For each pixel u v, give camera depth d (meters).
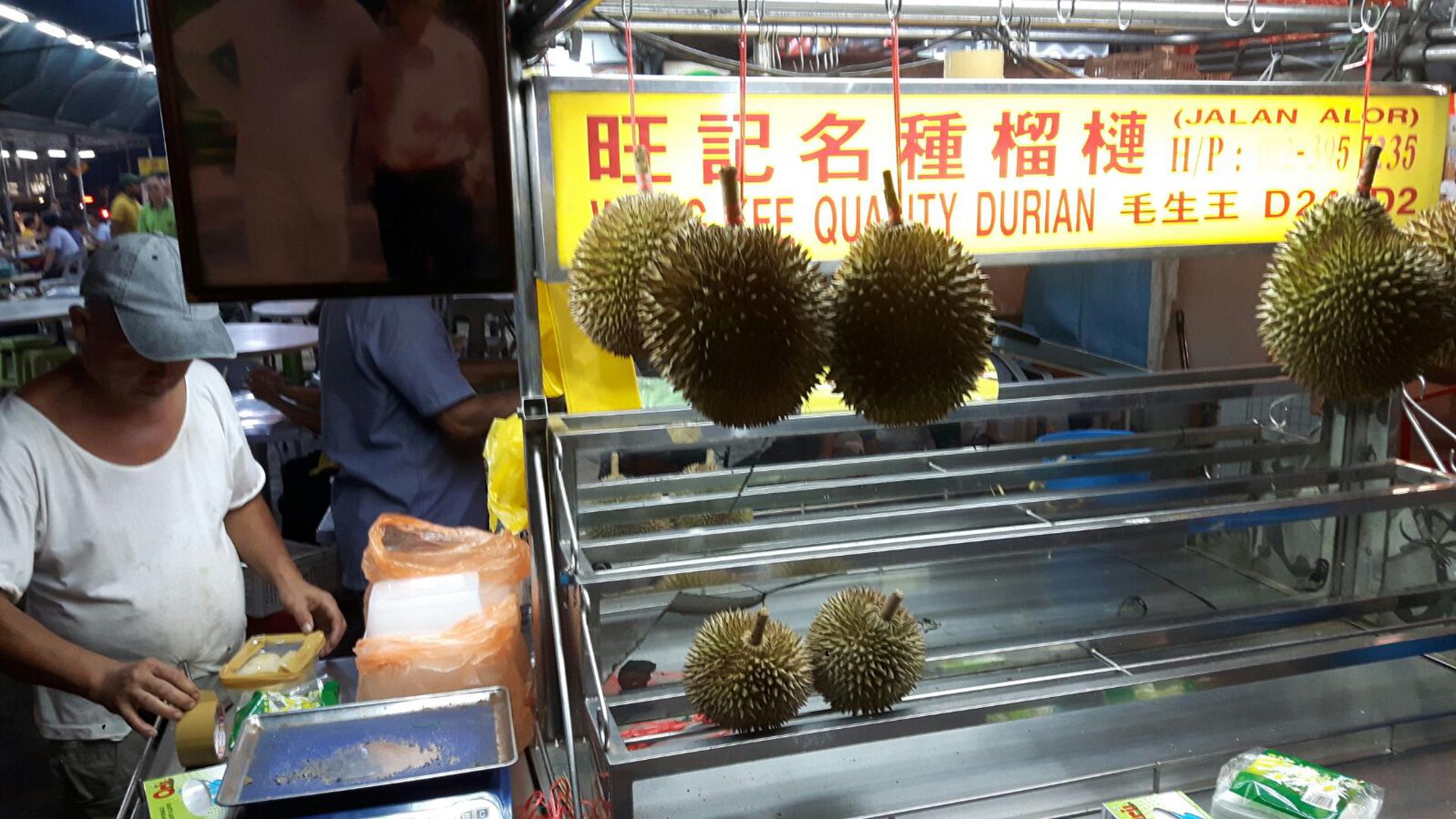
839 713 1.17
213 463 1.77
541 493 1.24
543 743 1.28
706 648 1.11
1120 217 1.46
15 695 2.99
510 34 1.18
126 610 1.64
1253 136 1.49
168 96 0.74
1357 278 0.91
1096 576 1.69
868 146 1.32
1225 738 1.26
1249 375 1.72
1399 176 1.59
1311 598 1.51
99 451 1.60
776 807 1.12
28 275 4.82
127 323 1.45
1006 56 1.84
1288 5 1.53
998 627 1.47
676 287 0.82
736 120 1.27
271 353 3.31
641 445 1.29
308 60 0.75
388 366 2.08
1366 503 1.29
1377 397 0.98
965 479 1.58
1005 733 1.28
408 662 1.25
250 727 1.10
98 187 4.97
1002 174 1.39
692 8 1.38
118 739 1.71
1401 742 1.25
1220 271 2.79
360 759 1.04
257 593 2.35
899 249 0.85
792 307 0.81
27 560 1.54
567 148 1.23
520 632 1.38
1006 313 3.52
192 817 1.08
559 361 1.36
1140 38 1.86
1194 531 1.25
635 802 1.12
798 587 1.60
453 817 0.96
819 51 2.08
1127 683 1.12
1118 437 1.77
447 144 0.78
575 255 1.08
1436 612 1.47
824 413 1.42
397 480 2.17
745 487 1.55
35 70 4.40
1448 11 1.61
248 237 0.77
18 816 2.41
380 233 0.79
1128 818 1.04
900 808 1.12
